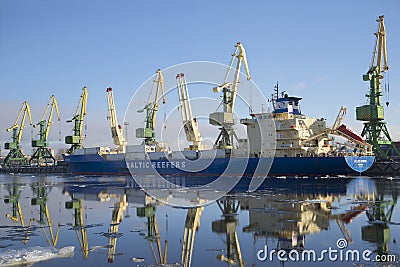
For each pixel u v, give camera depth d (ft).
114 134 289.74
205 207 92.89
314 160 179.93
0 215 87.56
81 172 288.30
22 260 49.29
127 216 82.99
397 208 84.12
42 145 401.29
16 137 442.91
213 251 52.60
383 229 62.95
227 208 89.76
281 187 136.36
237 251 52.16
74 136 347.36
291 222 70.28
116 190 145.38
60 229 70.13
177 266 46.34
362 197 103.09
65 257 50.78
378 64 220.02
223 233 63.16
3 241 60.75
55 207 100.22
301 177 183.62
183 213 84.99
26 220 80.53
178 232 65.21
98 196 125.08
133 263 47.70
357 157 179.93
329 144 195.00
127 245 57.11
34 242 60.03
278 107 200.75
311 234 60.49
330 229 63.67
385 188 125.29
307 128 194.49
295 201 97.66
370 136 217.36
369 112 211.61
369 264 45.24
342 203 92.48
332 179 168.55
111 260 49.08
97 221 77.66
